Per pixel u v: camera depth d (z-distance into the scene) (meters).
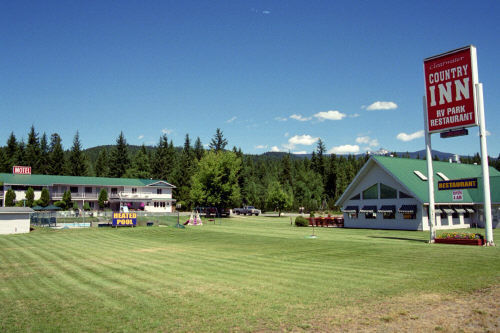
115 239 32.94
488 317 8.82
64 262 19.23
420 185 41.97
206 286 12.67
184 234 37.38
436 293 11.05
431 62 26.23
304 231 40.16
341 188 117.12
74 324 8.86
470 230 39.69
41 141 125.62
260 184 122.50
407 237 31.48
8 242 31.27
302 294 11.26
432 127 26.19
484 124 23.91
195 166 111.06
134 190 82.44
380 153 50.25
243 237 32.69
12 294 12.09
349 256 19.33
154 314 9.54
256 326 8.48
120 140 114.19
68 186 76.25
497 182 44.84
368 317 8.98
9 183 69.31
